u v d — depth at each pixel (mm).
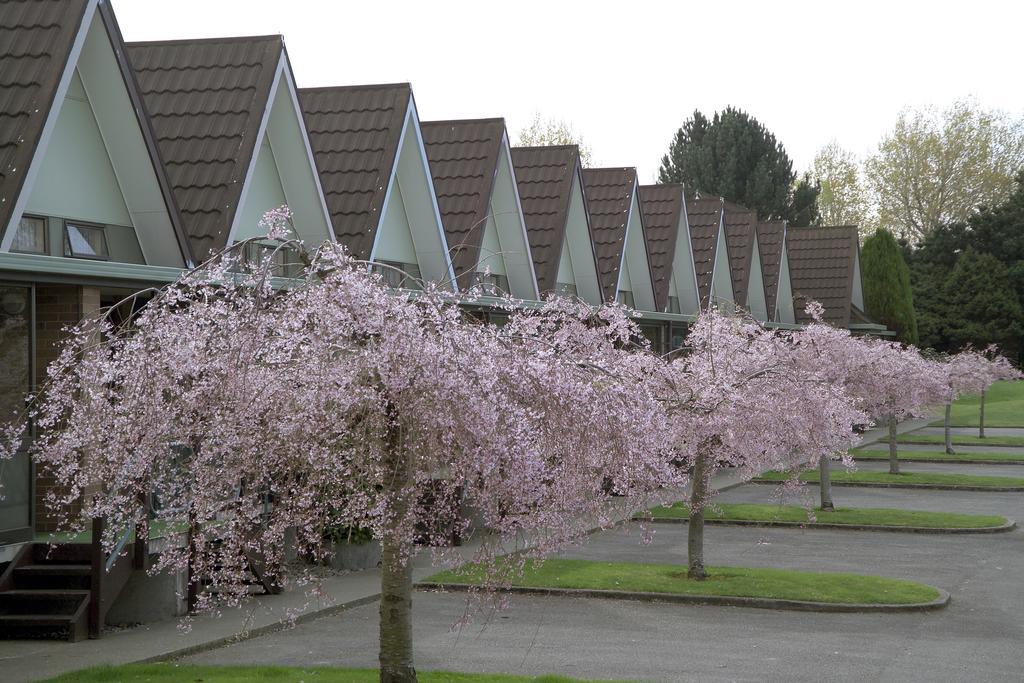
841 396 19734
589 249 30953
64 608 12992
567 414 9500
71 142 15961
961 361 43406
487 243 27062
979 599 16484
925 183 79000
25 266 12906
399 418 9148
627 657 12664
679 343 38469
